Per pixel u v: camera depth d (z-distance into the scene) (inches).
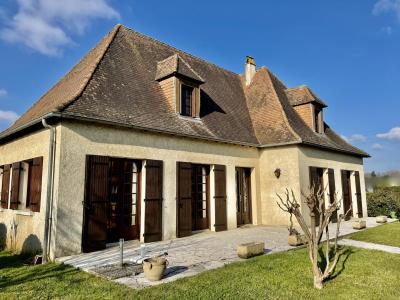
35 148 330.0
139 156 346.3
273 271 225.6
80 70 434.9
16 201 354.3
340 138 689.0
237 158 483.5
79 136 296.5
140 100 388.8
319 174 552.7
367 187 857.5
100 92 347.6
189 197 394.6
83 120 296.5
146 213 343.6
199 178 442.0
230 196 462.0
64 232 274.4
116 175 341.1
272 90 603.2
